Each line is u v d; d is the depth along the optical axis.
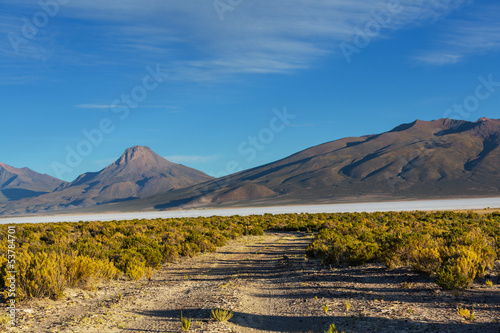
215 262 20.66
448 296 9.38
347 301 9.70
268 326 8.02
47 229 36.34
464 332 6.71
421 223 36.28
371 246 16.03
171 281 14.97
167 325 8.08
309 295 10.90
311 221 52.81
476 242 12.82
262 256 22.42
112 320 8.55
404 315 8.01
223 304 9.87
